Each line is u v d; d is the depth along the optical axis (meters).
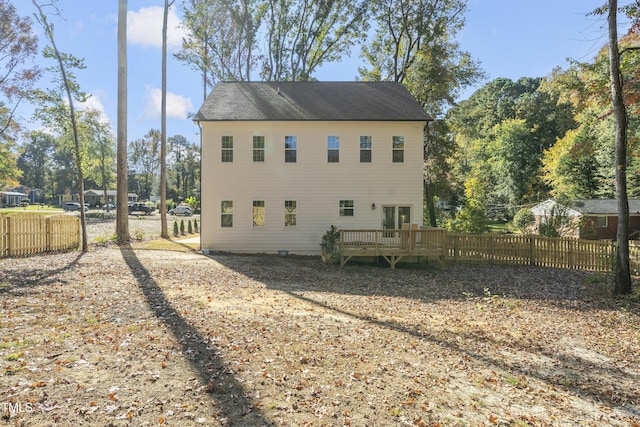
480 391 4.96
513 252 18.64
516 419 4.26
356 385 4.82
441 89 26.61
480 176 51.62
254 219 19.42
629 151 13.72
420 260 18.19
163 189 25.77
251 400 4.22
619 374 5.94
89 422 3.54
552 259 18.09
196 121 18.80
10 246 14.11
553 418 4.36
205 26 29.30
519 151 46.75
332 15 29.62
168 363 5.05
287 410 4.06
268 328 7.01
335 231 18.11
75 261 13.80
